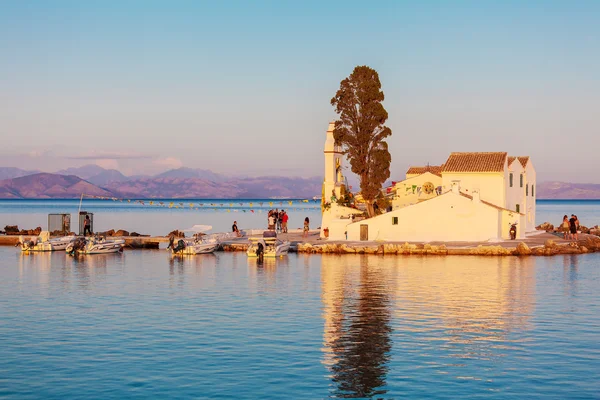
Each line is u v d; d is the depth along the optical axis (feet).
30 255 284.61
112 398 95.61
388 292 174.40
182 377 104.12
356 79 312.50
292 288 182.80
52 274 217.77
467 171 302.04
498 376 104.37
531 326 135.54
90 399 95.25
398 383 101.50
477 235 276.21
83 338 127.03
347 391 98.07
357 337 127.13
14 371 107.14
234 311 151.84
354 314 147.54
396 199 336.08
